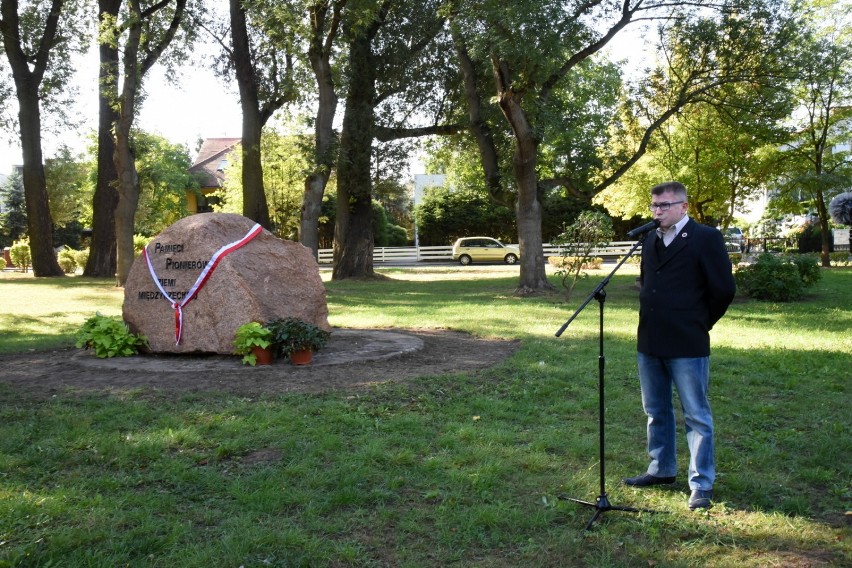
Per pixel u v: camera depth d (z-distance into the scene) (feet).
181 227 29.27
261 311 28.09
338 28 66.28
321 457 16.90
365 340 32.91
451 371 26.30
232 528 12.98
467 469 15.98
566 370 26.37
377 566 11.81
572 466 16.39
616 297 58.03
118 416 20.15
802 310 46.91
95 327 28.84
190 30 74.23
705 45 60.75
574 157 63.77
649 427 15.21
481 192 104.32
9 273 111.34
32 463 16.55
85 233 180.34
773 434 18.75
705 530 12.90
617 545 12.37
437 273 102.53
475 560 11.97
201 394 22.56
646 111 68.28
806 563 11.71
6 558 11.62
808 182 87.76
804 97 87.20
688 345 13.99
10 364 28.66
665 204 14.34
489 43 52.26
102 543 12.48
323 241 166.91
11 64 90.74
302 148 68.59
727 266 13.85
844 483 15.23
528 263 63.57
